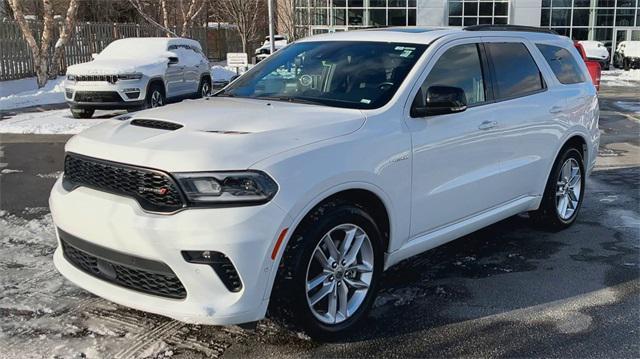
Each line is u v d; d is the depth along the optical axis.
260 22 31.69
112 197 3.38
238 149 3.28
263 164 3.24
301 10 30.05
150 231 3.15
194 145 3.31
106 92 13.13
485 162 4.73
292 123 3.70
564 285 4.55
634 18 36.09
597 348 3.61
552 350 3.59
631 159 9.46
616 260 5.07
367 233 3.78
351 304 3.80
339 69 4.56
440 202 4.34
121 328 3.81
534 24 36.16
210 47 39.03
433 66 4.42
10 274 4.68
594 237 5.69
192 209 3.14
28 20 22.53
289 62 4.97
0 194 7.19
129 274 3.40
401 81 4.22
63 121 13.36
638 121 13.82
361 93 4.25
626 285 4.54
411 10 35.94
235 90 4.93
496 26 5.28
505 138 4.90
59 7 32.78
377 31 5.00
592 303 4.23
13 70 21.14
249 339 3.69
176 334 3.74
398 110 4.05
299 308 3.44
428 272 4.82
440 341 3.69
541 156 5.39
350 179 3.58
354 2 35.88
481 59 4.89
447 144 4.30
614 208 6.67
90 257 3.58
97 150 3.51
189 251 3.13
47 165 8.89
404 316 4.02
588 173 6.22
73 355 3.48
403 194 4.00
